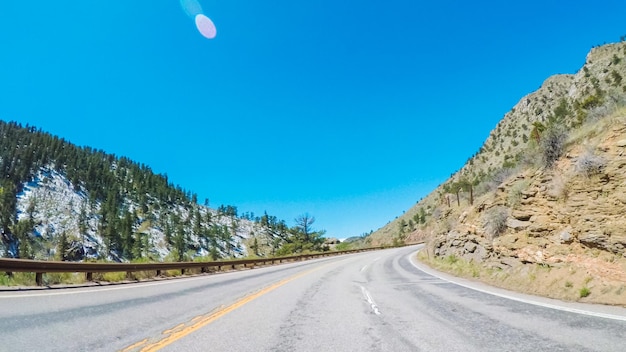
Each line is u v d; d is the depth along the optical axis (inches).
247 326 241.0
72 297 358.6
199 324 245.4
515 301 320.5
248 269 1115.3
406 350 178.4
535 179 568.1
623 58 4778.5
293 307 326.0
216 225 7401.6
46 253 4675.2
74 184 7204.7
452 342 190.9
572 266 385.4
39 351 173.5
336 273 803.4
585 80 5447.8
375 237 7554.1
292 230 3193.9
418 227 5457.7
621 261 355.3
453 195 2817.4
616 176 410.6
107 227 5580.7
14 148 7431.1
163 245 6013.8
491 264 585.6
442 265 841.5
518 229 540.7
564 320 232.2
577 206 445.7
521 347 176.7
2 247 4424.2
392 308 312.3
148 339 200.8
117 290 442.0
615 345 173.0
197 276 780.0
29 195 6230.3
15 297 338.3
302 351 180.1
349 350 181.5
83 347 181.5
